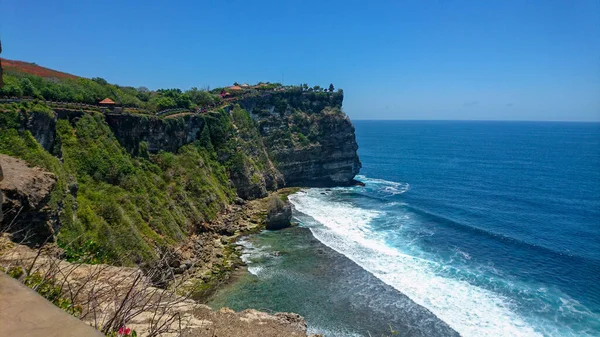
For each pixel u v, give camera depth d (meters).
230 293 34.38
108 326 7.08
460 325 29.45
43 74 55.06
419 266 39.91
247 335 10.82
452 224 54.97
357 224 54.88
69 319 4.18
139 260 33.25
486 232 51.41
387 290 34.84
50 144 36.28
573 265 41.22
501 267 40.12
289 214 53.25
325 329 29.25
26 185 18.48
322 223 55.06
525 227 55.47
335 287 35.47
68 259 12.52
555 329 28.86
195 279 36.28
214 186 56.16
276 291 34.78
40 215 18.78
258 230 51.50
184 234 42.91
